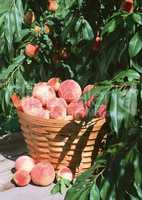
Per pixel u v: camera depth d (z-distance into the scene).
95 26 1.90
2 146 2.02
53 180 1.73
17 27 1.80
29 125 1.73
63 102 1.77
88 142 1.69
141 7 1.65
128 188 1.39
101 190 1.39
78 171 1.73
